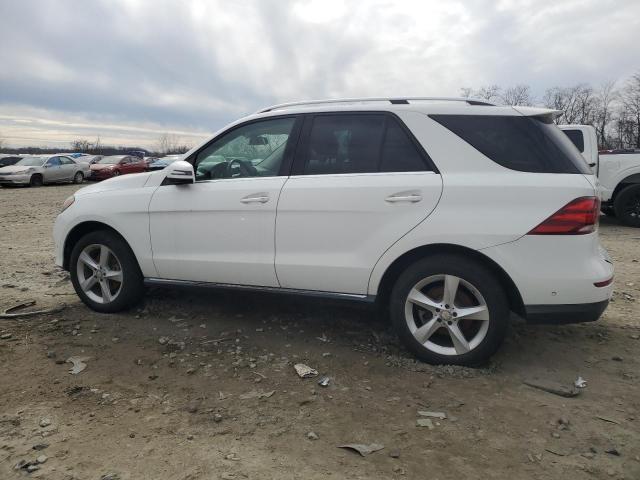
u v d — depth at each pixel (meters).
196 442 2.69
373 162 3.61
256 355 3.77
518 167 3.31
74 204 4.64
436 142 3.47
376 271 3.54
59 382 3.34
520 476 2.42
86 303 4.68
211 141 4.22
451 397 3.15
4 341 3.97
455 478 2.40
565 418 2.91
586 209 3.19
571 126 9.31
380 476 2.42
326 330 4.23
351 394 3.19
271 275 3.86
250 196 3.86
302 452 2.60
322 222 3.65
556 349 3.87
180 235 4.16
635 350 3.86
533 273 3.22
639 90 46.34
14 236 9.09
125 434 2.75
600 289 3.24
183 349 3.87
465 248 3.33
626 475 2.43
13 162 28.77
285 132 3.94
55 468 2.46
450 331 3.46
